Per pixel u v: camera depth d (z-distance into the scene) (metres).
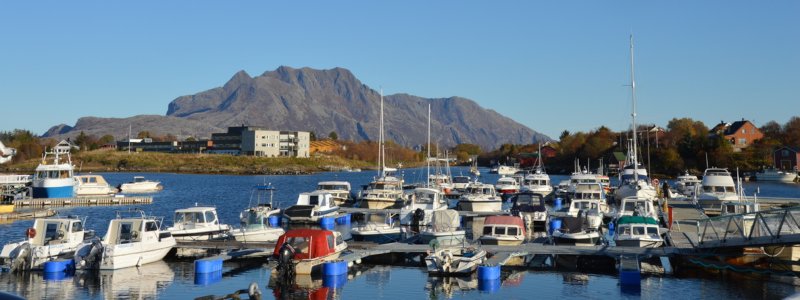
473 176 168.00
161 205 78.38
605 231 49.75
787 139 170.12
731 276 32.97
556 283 31.73
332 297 28.84
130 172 190.75
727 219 34.47
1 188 77.00
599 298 28.72
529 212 51.97
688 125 178.62
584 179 85.75
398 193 66.19
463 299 28.69
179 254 38.22
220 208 74.38
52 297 28.25
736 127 171.62
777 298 28.36
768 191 106.25
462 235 41.03
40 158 184.00
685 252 34.66
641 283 31.58
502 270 34.81
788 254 33.69
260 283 31.42
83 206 75.06
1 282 30.78
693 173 149.38
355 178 165.88
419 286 31.02
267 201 85.38
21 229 52.25
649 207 50.56
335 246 34.81
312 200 56.91
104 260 33.06
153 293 29.20
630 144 103.44
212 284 31.05
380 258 37.41
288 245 32.16
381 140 88.62
